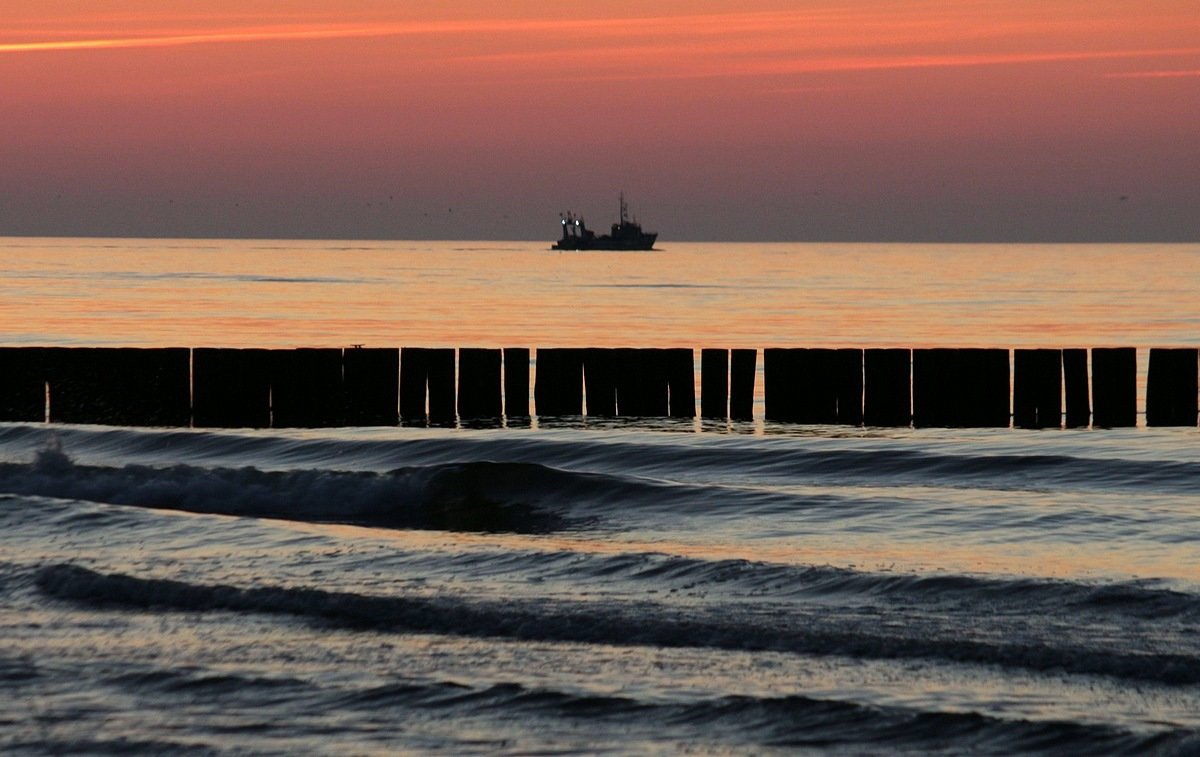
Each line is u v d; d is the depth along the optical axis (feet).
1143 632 75.92
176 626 79.82
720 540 106.63
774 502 121.29
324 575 90.84
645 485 125.90
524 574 90.84
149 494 126.00
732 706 66.13
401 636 78.07
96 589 86.89
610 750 61.67
